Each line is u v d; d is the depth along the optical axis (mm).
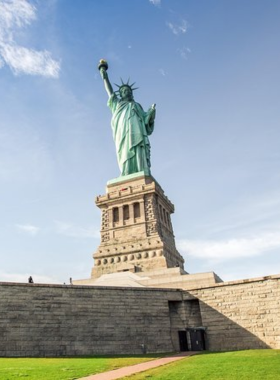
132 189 92312
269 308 45750
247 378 18344
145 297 48906
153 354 42219
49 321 42469
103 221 92875
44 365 27906
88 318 44562
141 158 101500
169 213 103875
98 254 86500
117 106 110188
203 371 21672
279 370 20844
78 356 39781
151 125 111438
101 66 116875
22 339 40469
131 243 85812
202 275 58938
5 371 23641
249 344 45531
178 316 50406
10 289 42094
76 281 70375
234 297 48250
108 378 20406
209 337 48062
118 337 45062
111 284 62156
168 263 82375
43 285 43875
